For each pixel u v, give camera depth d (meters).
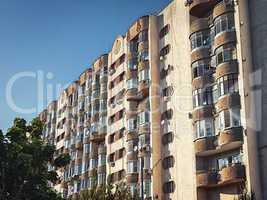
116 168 49.06
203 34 38.50
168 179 39.81
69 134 63.94
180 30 41.66
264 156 31.30
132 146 45.66
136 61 48.41
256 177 31.17
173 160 39.50
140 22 47.12
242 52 34.09
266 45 33.28
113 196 36.00
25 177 24.75
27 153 25.47
